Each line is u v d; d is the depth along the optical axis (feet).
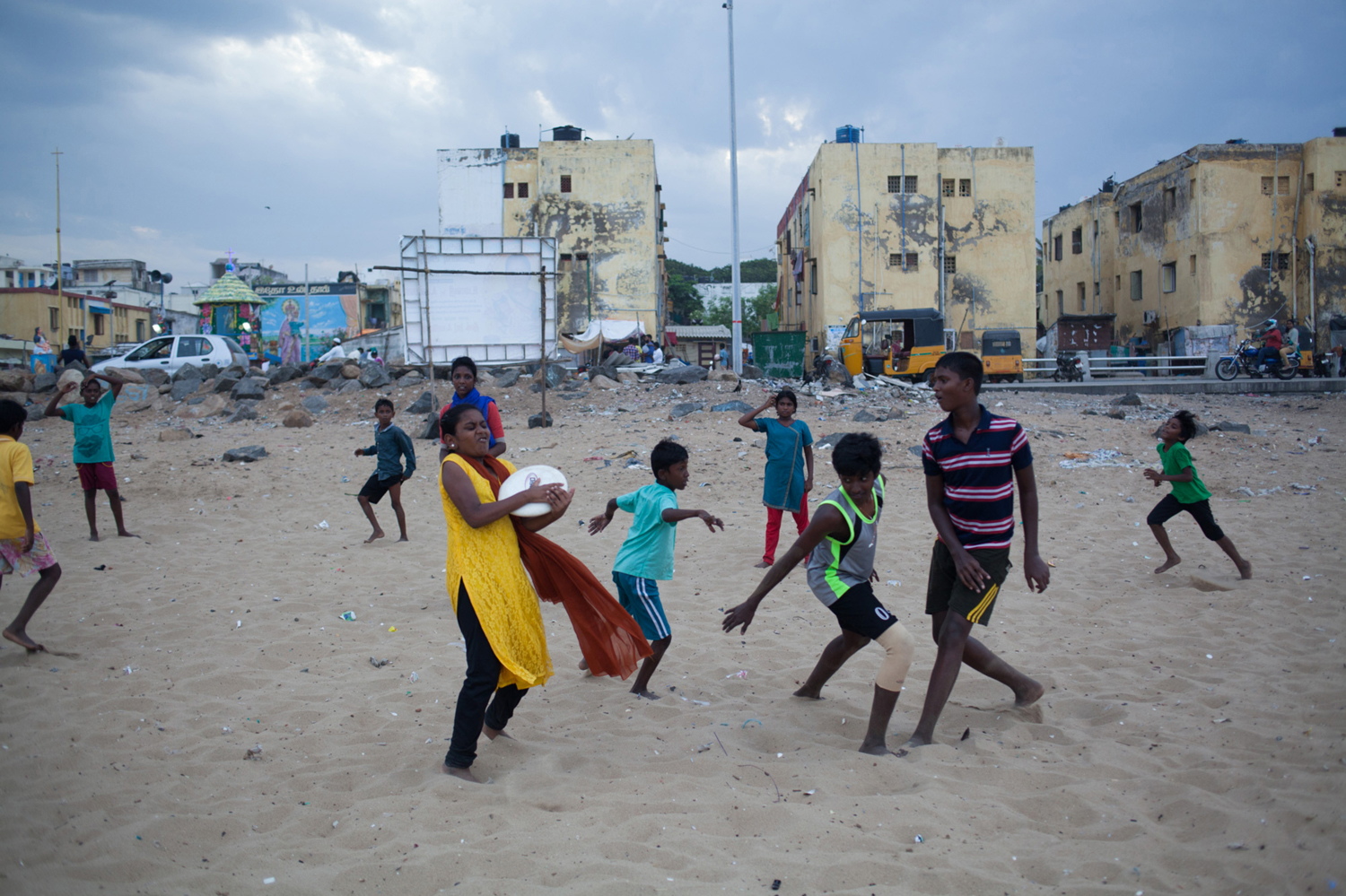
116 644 17.93
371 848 9.66
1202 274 109.91
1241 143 111.34
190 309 181.78
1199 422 49.57
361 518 33.17
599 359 80.64
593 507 34.01
